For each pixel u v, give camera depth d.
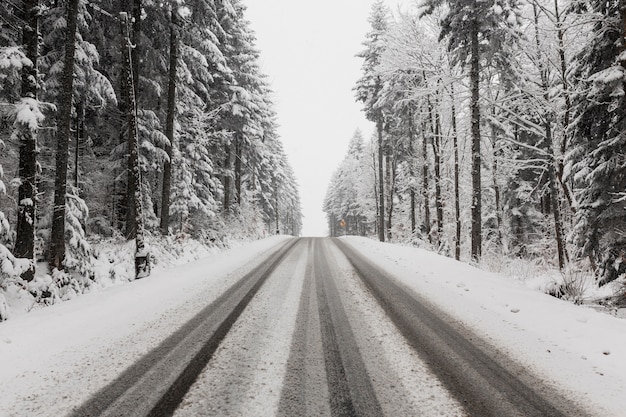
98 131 15.42
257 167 35.75
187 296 6.97
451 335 4.92
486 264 14.04
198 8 15.28
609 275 9.22
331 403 3.15
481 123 16.81
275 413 2.98
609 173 9.09
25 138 8.43
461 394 3.36
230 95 24.61
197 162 20.44
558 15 13.92
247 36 26.52
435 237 25.84
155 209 18.80
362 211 53.56
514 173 21.75
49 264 9.02
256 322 5.38
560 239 16.52
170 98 15.13
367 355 4.21
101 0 12.79
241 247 17.70
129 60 10.18
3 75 8.48
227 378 3.60
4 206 11.34
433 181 24.92
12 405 3.13
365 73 29.25
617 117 9.43
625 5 9.06
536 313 5.91
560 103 14.60
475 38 14.77
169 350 4.31
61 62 11.12
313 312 5.92
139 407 3.07
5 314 6.49
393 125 29.42
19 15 9.59
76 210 10.05
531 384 3.59
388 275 9.30
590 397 3.37
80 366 3.88
